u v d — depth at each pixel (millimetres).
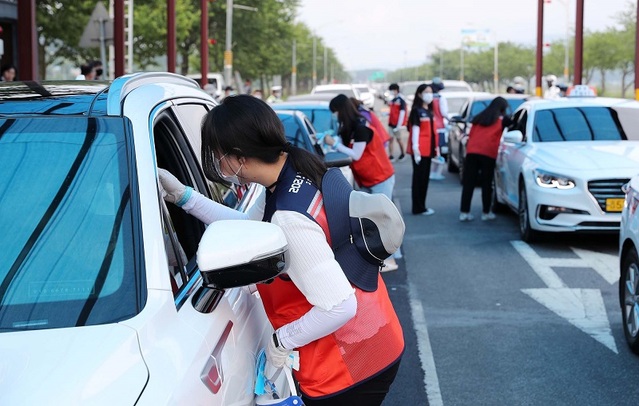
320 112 13266
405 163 22172
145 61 46219
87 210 2590
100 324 2273
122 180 2654
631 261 6094
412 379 5672
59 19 35156
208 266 2369
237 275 2404
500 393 5410
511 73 113750
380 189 8758
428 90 12484
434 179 17953
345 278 2646
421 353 6195
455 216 12672
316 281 2615
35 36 14914
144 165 2707
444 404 5242
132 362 2127
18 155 2730
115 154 2721
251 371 2754
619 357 6055
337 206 2723
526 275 8648
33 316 2311
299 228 2639
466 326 6867
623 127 11031
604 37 66375
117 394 2023
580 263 9164
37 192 2639
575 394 5379
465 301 7676
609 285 8180
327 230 2721
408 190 16203
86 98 3049
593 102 11633
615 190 9461
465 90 32625
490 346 6340
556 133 11031
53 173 2682
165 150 3521
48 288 2402
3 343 2172
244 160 2717
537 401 5270
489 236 10891
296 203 2674
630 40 63469
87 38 16172
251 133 2680
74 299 2363
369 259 2768
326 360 2766
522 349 6258
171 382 2133
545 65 91562
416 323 6965
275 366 2775
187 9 44250
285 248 2455
